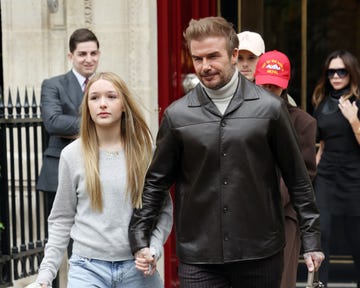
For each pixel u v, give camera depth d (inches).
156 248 185.0
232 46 173.2
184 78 318.3
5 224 276.2
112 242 184.4
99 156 186.5
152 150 191.6
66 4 300.2
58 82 262.1
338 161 293.0
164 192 183.8
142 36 297.4
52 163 264.8
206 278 177.0
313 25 345.4
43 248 286.5
